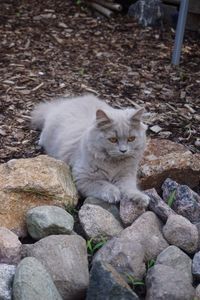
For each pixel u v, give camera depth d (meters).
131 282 1.15
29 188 1.25
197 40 2.35
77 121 1.46
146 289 1.15
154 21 2.42
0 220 1.22
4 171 1.28
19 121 1.66
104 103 1.58
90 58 2.10
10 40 2.19
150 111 1.76
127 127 1.27
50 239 1.17
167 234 1.24
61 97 1.80
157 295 1.10
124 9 2.57
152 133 1.64
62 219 1.21
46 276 1.08
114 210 1.30
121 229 1.26
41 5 2.55
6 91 1.81
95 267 1.10
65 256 1.14
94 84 1.91
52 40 2.22
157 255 1.22
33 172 1.27
